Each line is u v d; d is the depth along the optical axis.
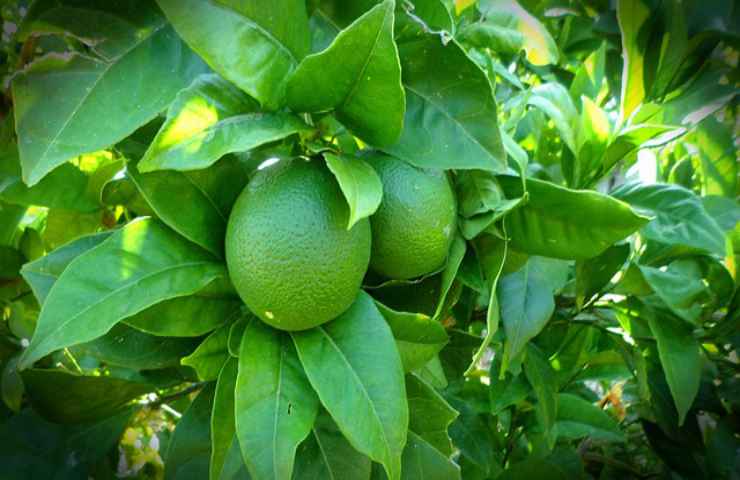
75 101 0.26
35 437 0.37
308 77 0.26
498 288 0.39
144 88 0.27
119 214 0.41
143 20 0.28
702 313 0.51
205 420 0.34
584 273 0.45
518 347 0.38
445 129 0.29
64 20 0.27
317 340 0.29
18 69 0.27
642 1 0.43
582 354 0.57
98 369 0.49
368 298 0.30
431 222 0.30
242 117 0.26
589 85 0.50
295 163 0.28
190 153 0.25
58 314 0.26
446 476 0.33
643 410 0.61
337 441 0.33
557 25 0.63
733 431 0.52
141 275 0.27
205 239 0.29
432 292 0.34
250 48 0.26
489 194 0.32
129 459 0.48
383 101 0.26
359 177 0.26
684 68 0.47
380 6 0.24
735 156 0.52
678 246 0.48
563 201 0.32
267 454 0.26
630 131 0.43
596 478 0.67
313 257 0.26
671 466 0.56
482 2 0.42
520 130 0.52
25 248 0.43
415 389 0.33
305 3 0.29
